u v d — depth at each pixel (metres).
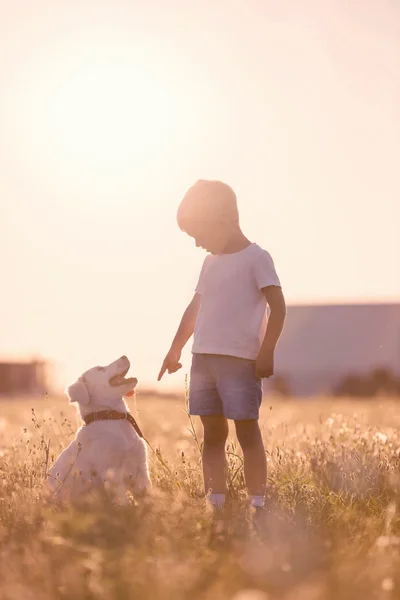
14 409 18.39
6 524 4.59
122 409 5.82
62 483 5.18
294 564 3.51
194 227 5.38
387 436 7.17
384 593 3.18
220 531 4.16
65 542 3.62
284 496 5.33
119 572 3.34
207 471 5.32
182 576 3.22
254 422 5.24
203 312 5.41
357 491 5.50
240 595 3.01
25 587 3.26
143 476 5.66
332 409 15.45
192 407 5.40
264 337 5.15
